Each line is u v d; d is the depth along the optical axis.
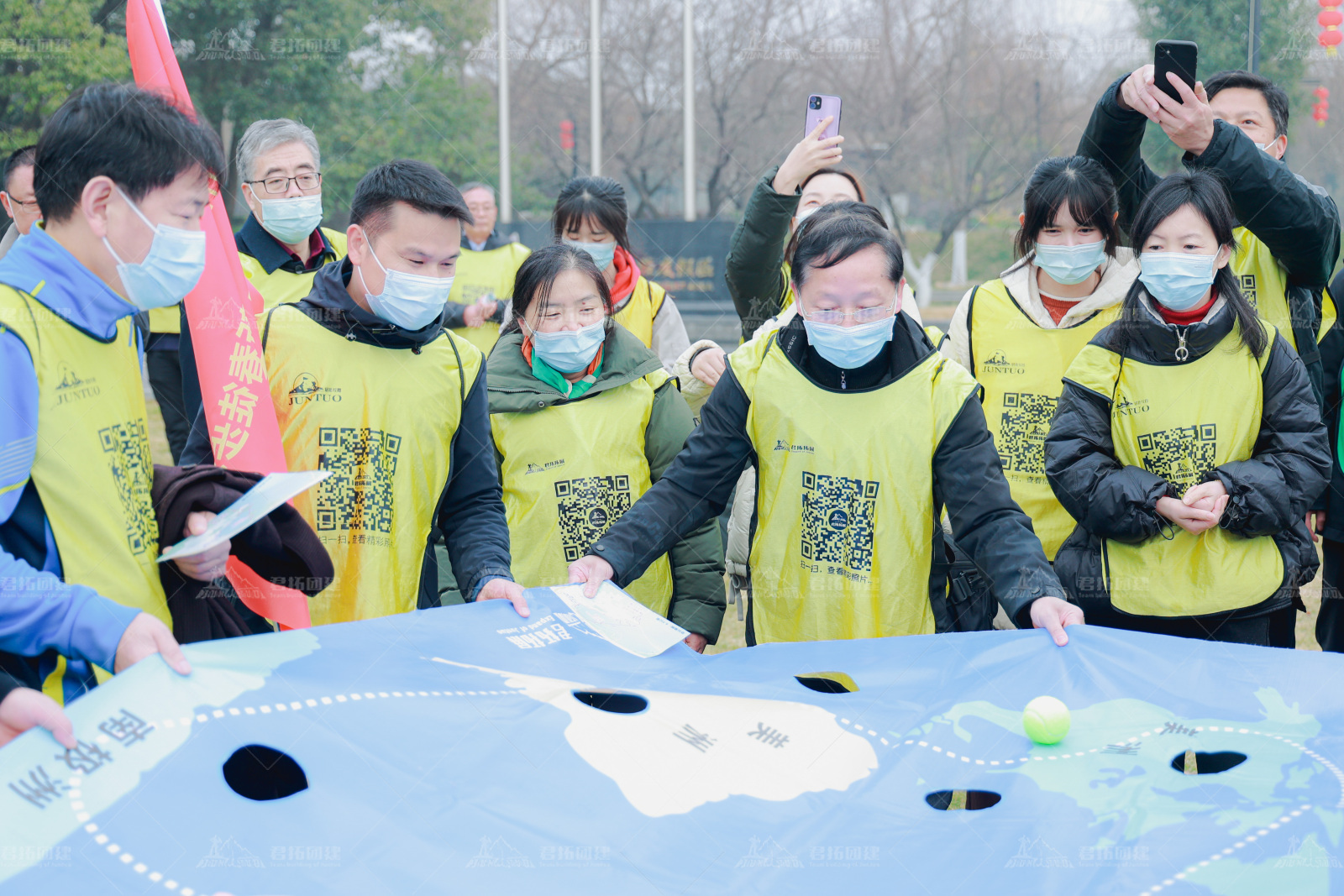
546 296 2.65
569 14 14.41
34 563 1.74
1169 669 1.99
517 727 1.65
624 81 14.46
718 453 2.46
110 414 1.84
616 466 2.73
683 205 14.23
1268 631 2.56
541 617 2.10
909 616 2.35
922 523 2.34
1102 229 2.86
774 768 1.66
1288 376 2.52
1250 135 3.12
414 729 1.60
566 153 14.47
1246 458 2.54
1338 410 3.34
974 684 1.97
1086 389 2.63
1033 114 16.73
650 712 1.77
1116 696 1.92
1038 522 3.01
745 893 1.38
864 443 2.34
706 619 2.77
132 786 1.39
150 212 1.74
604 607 2.19
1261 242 2.92
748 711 1.82
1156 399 2.56
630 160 14.62
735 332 10.20
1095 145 3.10
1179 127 2.63
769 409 2.41
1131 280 3.00
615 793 1.55
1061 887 1.40
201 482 1.94
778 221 3.15
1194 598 2.50
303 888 1.31
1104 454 2.60
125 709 1.47
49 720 1.41
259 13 13.03
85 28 11.24
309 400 2.33
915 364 2.36
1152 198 2.52
